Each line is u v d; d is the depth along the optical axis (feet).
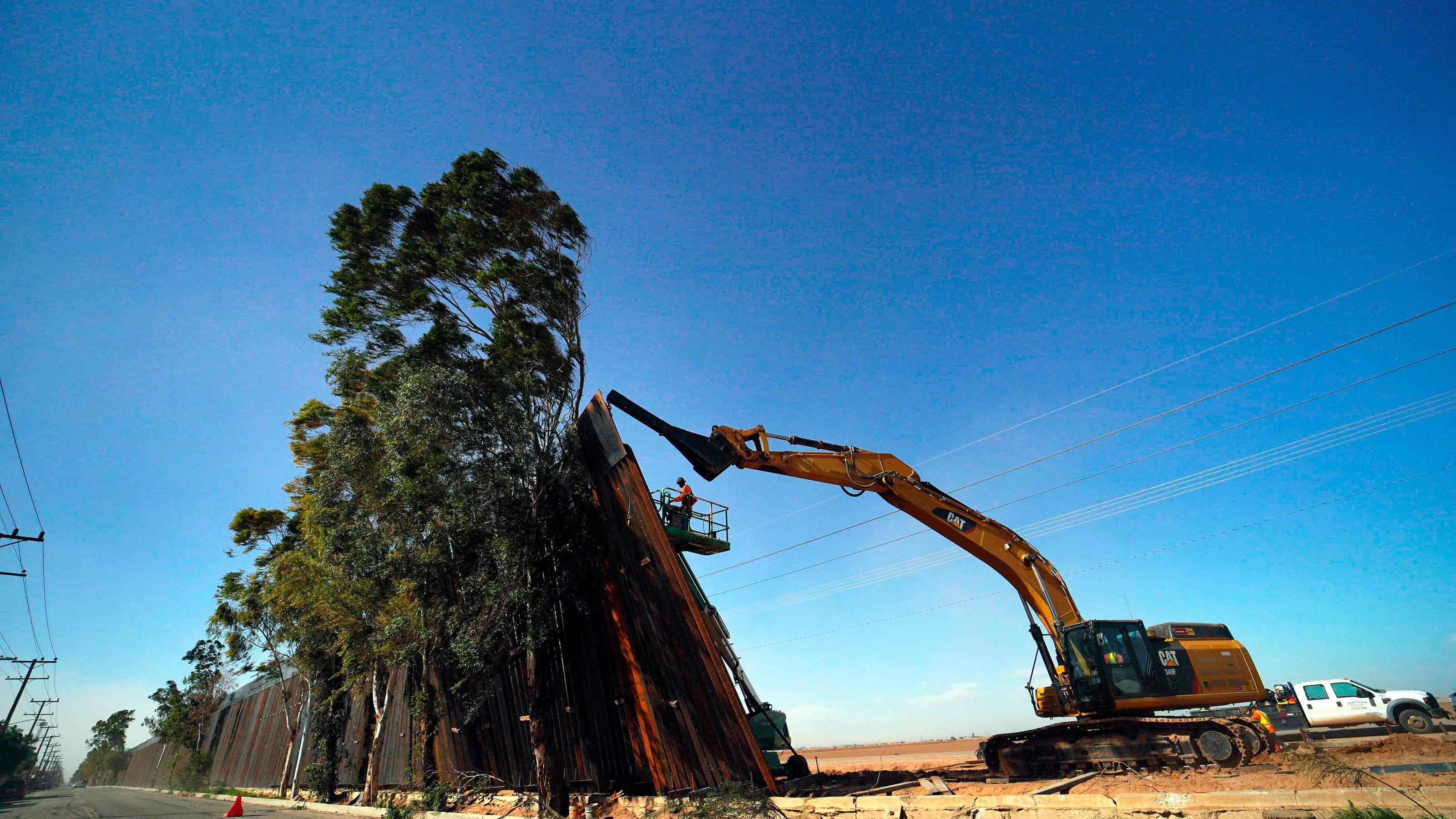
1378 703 68.18
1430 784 30.50
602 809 51.78
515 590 52.26
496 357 56.49
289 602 78.33
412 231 59.67
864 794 47.21
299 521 91.71
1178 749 46.83
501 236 59.06
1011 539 55.72
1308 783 33.94
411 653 62.03
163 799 142.00
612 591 57.72
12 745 248.52
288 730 124.36
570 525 57.47
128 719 419.13
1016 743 54.08
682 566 64.44
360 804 76.95
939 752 135.54
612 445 58.49
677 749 51.21
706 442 52.34
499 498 53.21
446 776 75.46
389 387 59.31
